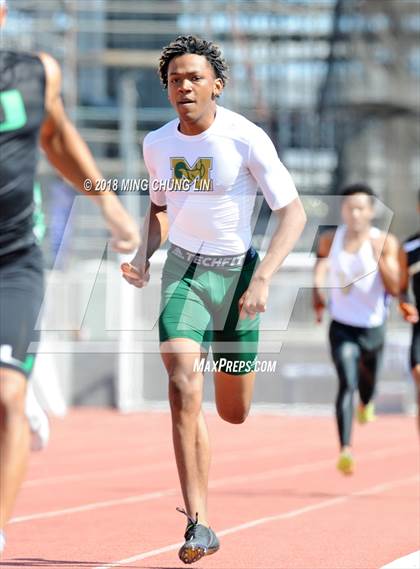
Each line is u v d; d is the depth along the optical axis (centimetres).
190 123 1230
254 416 4694
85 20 6738
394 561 1359
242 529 1705
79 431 4000
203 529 1228
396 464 2848
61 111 1039
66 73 6512
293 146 6950
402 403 4678
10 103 984
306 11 7106
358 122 7119
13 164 990
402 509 1953
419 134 7269
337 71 7125
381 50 7244
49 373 4688
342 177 6981
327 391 4719
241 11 6981
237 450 3338
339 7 7094
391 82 7219
